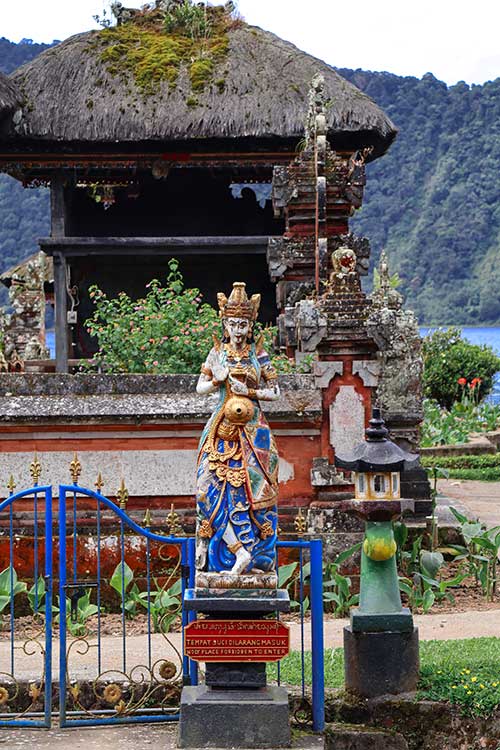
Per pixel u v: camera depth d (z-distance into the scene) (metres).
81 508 10.62
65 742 7.21
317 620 7.43
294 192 14.31
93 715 7.68
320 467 10.52
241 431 7.28
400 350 11.98
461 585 11.34
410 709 7.52
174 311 13.17
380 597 7.68
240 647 7.11
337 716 7.59
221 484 7.20
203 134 17.88
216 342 7.47
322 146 14.20
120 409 10.40
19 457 10.52
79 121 17.94
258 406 7.40
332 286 10.79
